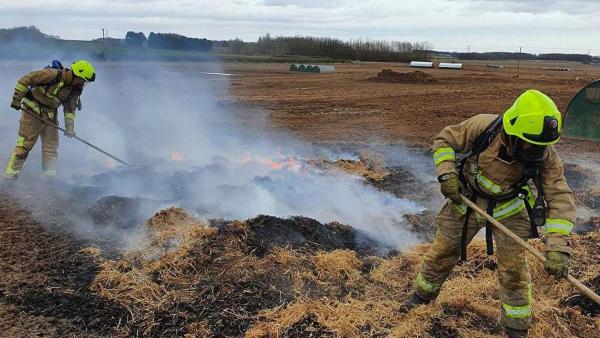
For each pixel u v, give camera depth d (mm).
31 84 6676
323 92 20516
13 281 4344
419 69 44250
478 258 4996
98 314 3955
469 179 3607
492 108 17094
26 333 3689
